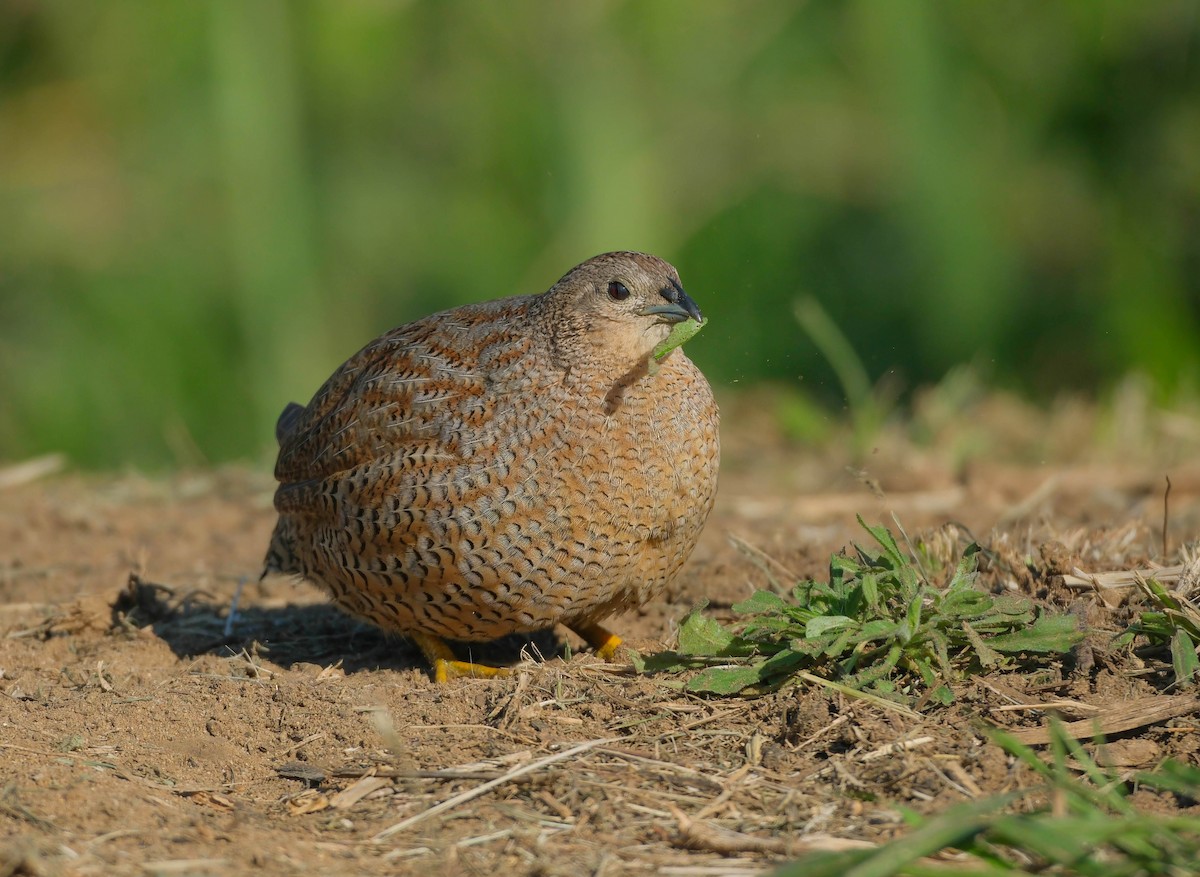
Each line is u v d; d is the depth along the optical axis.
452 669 8.20
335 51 19.23
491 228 19.11
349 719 7.23
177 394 18.33
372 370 8.43
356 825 6.23
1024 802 6.04
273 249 18.23
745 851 5.84
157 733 7.23
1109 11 17.70
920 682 7.14
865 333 17.73
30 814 6.12
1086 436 13.78
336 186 19.39
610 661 8.32
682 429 7.81
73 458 17.72
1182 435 13.27
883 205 18.47
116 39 19.53
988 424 14.37
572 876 5.66
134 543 11.30
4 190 19.48
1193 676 6.84
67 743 7.04
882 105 18.28
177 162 19.50
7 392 18.12
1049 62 17.98
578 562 7.70
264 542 11.35
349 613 8.46
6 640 8.92
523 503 7.63
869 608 7.23
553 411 7.68
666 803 6.27
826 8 18.92
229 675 8.08
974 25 18.06
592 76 19.14
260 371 18.22
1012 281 17.94
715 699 7.25
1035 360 17.62
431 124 19.70
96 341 18.58
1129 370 16.41
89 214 19.58
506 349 7.94
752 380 17.22
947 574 8.39
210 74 18.38
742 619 8.75
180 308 18.73
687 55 19.23
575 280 7.85
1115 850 5.58
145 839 5.98
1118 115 17.89
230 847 5.93
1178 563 8.13
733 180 18.88
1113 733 6.55
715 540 10.56
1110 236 17.61
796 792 6.30
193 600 9.85
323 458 8.34
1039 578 8.14
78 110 19.86
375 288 19.20
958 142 18.00
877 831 5.95
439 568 7.77
